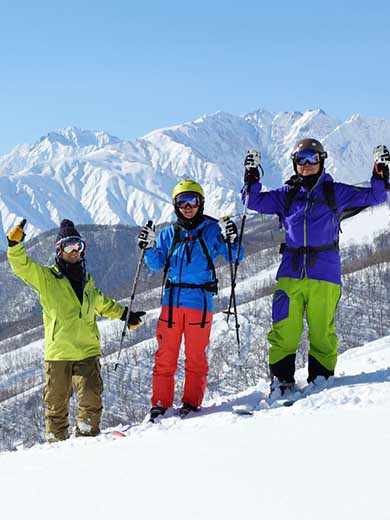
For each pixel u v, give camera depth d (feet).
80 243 20.06
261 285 294.66
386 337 28.66
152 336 223.92
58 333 19.75
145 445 12.80
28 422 192.03
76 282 20.24
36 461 13.19
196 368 19.54
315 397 16.31
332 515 7.04
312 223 19.21
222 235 19.39
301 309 19.42
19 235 19.21
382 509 6.95
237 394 21.31
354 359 23.68
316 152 19.21
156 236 20.27
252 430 12.63
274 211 19.97
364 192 19.25
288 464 9.33
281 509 7.48
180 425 16.19
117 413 170.50
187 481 9.20
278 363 19.36
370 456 9.06
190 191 19.61
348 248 346.74
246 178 20.02
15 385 262.06
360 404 14.28
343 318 219.61
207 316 19.54
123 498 8.86
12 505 9.48
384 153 18.92
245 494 8.21
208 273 19.79
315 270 19.12
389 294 225.35
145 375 186.09
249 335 157.38
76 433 19.90
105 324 259.80
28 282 19.77
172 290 19.74
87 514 8.47
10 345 349.20
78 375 19.84
